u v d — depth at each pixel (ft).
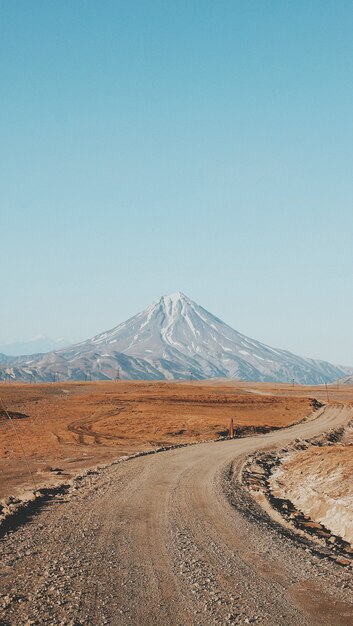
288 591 41.96
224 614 36.65
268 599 39.88
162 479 107.96
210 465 131.54
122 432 250.57
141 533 62.64
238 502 86.43
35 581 43.42
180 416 309.63
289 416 341.00
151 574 46.14
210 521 70.54
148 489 95.86
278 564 50.24
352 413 360.07
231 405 398.83
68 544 56.54
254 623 34.96
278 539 61.67
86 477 116.26
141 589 41.98
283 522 73.92
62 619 34.96
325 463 103.86
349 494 78.38
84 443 213.25
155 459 144.15
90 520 69.77
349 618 36.06
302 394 625.00
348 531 67.36
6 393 495.41
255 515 77.30
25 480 122.52
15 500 88.94
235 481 109.70
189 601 39.32
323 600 39.78
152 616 36.14
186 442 221.05
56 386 650.84
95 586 42.37
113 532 62.85
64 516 72.74
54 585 42.32
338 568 49.21
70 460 162.09
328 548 59.57
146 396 444.14
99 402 405.18
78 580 43.78
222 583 43.91
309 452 135.03
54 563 48.80
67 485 107.24
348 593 41.52
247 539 60.95
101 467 133.08
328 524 73.61
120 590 41.57
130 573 46.32
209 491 94.58
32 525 66.85
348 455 104.83
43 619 34.94
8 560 49.75
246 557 52.65
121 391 568.00
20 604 37.88
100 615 36.04
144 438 234.38
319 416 344.08
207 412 353.92
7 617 35.24
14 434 240.12
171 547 56.18
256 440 206.28
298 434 233.35
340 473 91.30
